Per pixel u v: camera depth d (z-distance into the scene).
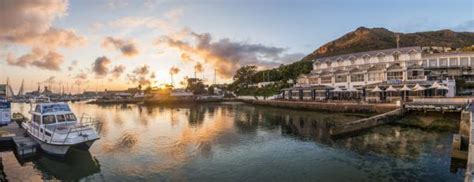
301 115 58.72
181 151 28.28
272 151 27.72
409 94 57.88
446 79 58.56
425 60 76.44
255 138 34.69
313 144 30.44
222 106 98.94
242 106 96.00
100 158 25.81
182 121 54.41
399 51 80.06
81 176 21.33
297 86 91.44
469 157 17.12
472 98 43.66
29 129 30.28
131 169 22.66
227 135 37.25
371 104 53.84
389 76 67.00
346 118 50.38
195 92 170.12
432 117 41.06
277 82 116.38
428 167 21.52
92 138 25.72
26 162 24.78
